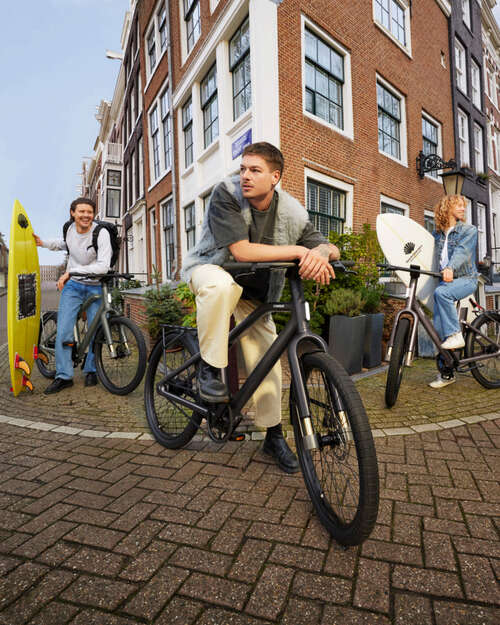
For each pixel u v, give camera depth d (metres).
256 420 2.14
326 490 1.59
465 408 3.10
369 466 1.28
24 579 1.30
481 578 1.29
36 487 1.95
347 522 1.44
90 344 3.93
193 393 2.16
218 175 7.59
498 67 17.56
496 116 17.12
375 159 8.34
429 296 4.01
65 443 2.52
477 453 2.27
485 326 3.66
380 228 4.06
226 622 1.12
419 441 2.45
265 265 1.63
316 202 7.04
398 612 1.15
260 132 6.00
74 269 3.63
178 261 10.05
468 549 1.44
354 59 7.82
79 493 1.88
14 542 1.50
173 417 2.66
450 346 3.34
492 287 8.62
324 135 7.01
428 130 10.87
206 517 1.67
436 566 1.35
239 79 6.98
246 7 6.35
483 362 3.69
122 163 19.28
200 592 1.24
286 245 1.77
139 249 15.31
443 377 3.59
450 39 11.74
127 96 16.67
